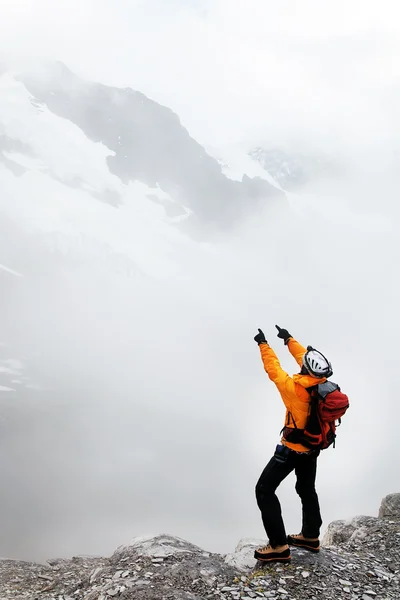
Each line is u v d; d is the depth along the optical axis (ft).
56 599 18.54
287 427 17.44
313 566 17.54
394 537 21.22
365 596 15.99
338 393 16.65
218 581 17.04
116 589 17.02
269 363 17.71
